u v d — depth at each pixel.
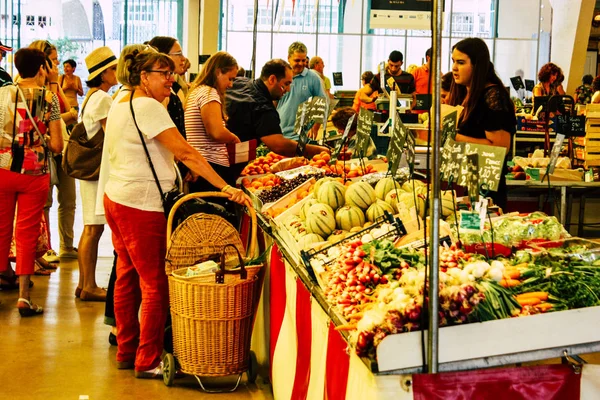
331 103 6.15
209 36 12.20
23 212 5.39
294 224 3.71
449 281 2.27
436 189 2.11
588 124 7.55
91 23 19.25
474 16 17.52
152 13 18.44
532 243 3.11
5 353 4.65
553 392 2.27
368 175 4.40
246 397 4.02
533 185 6.76
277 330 3.81
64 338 4.98
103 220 5.84
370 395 2.19
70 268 6.97
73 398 3.95
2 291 6.14
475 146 2.94
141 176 4.04
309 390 3.04
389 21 8.19
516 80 11.54
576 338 2.31
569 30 15.41
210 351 3.96
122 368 4.43
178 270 3.98
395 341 2.16
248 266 3.95
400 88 10.05
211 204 4.12
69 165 5.69
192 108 5.13
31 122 5.27
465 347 2.23
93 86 5.67
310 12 17.22
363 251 2.68
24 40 19.00
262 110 5.77
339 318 2.47
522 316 2.27
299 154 5.75
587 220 8.02
